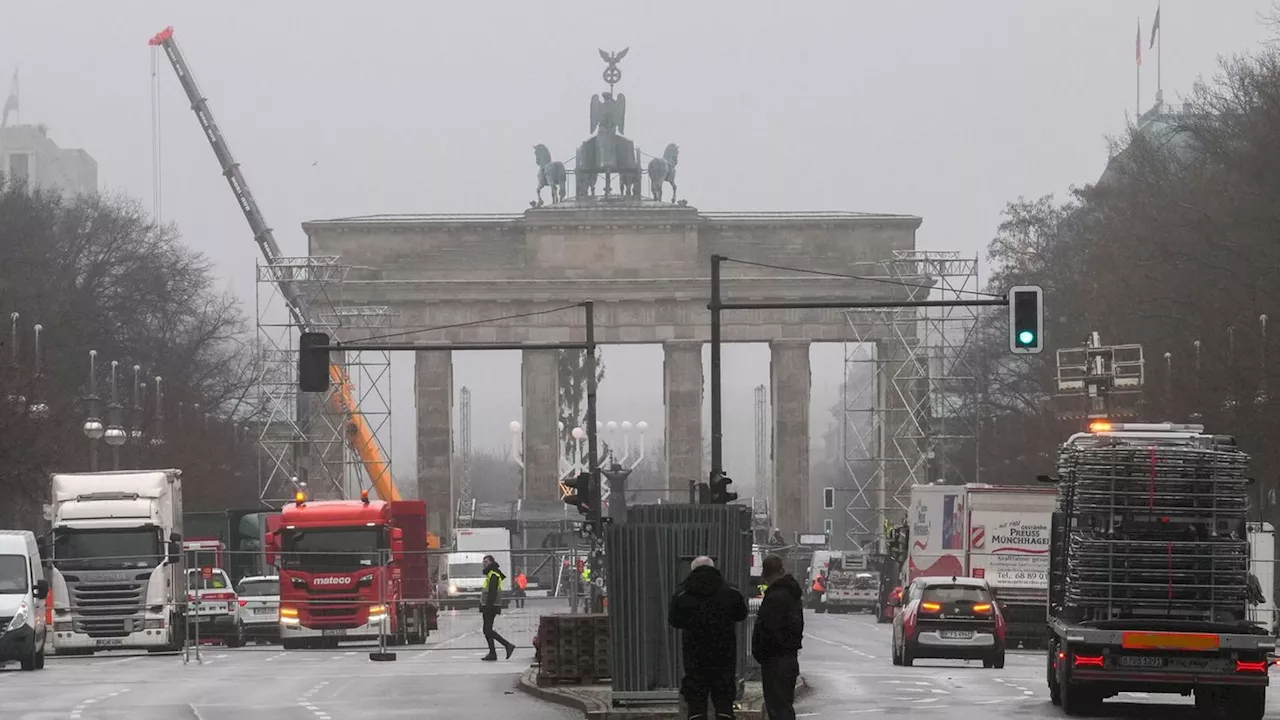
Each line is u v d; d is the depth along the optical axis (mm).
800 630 62500
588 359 144750
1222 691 79812
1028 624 158125
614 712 74750
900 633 125688
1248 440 185750
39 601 129750
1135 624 79000
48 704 91375
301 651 153375
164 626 148125
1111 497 80875
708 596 61281
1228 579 80438
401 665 127375
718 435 113125
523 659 133875
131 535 148625
